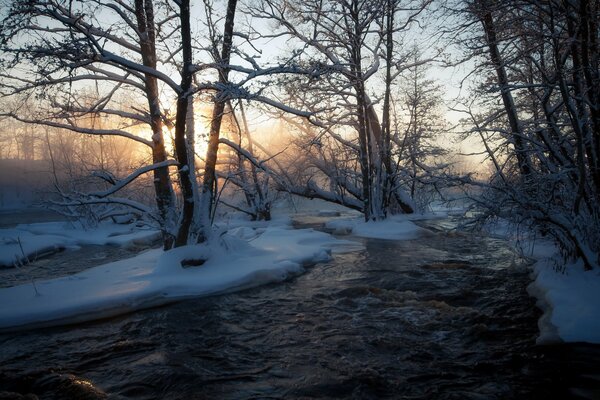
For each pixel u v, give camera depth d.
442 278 10.59
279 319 7.88
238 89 9.30
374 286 10.06
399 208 25.58
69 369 5.94
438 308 8.30
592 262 8.52
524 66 11.54
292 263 11.48
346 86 18.42
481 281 10.13
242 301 8.95
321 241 16.34
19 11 8.20
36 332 7.27
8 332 7.22
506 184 8.82
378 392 5.16
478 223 9.58
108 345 6.75
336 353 6.33
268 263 11.35
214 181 12.23
